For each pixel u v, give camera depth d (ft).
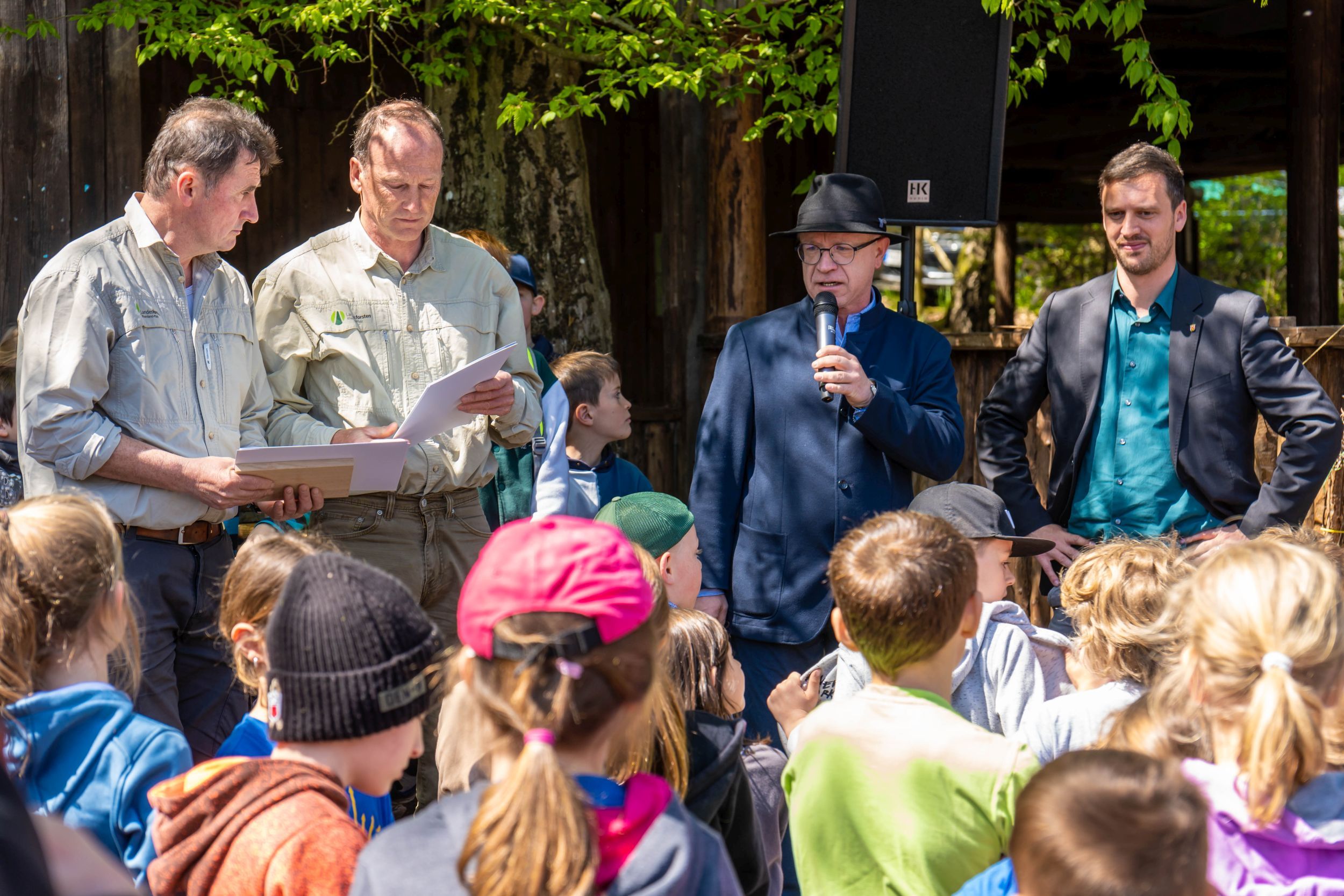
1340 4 19.35
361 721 5.21
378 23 17.83
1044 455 15.16
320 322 10.30
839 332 10.93
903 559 6.48
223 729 9.73
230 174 9.26
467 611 4.76
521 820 4.06
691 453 20.08
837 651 9.41
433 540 10.42
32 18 16.40
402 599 5.40
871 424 10.04
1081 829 4.41
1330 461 10.39
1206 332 10.84
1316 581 5.67
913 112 13.82
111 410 9.15
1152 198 10.72
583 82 23.20
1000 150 14.03
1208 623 5.81
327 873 4.95
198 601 9.45
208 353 9.59
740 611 10.67
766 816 7.59
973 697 8.36
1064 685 8.89
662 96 19.90
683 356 20.06
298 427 10.14
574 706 4.51
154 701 9.06
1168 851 4.35
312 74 21.79
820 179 10.91
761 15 16.58
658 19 17.74
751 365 10.92
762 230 18.94
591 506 12.80
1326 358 13.00
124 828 5.90
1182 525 10.93
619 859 4.34
